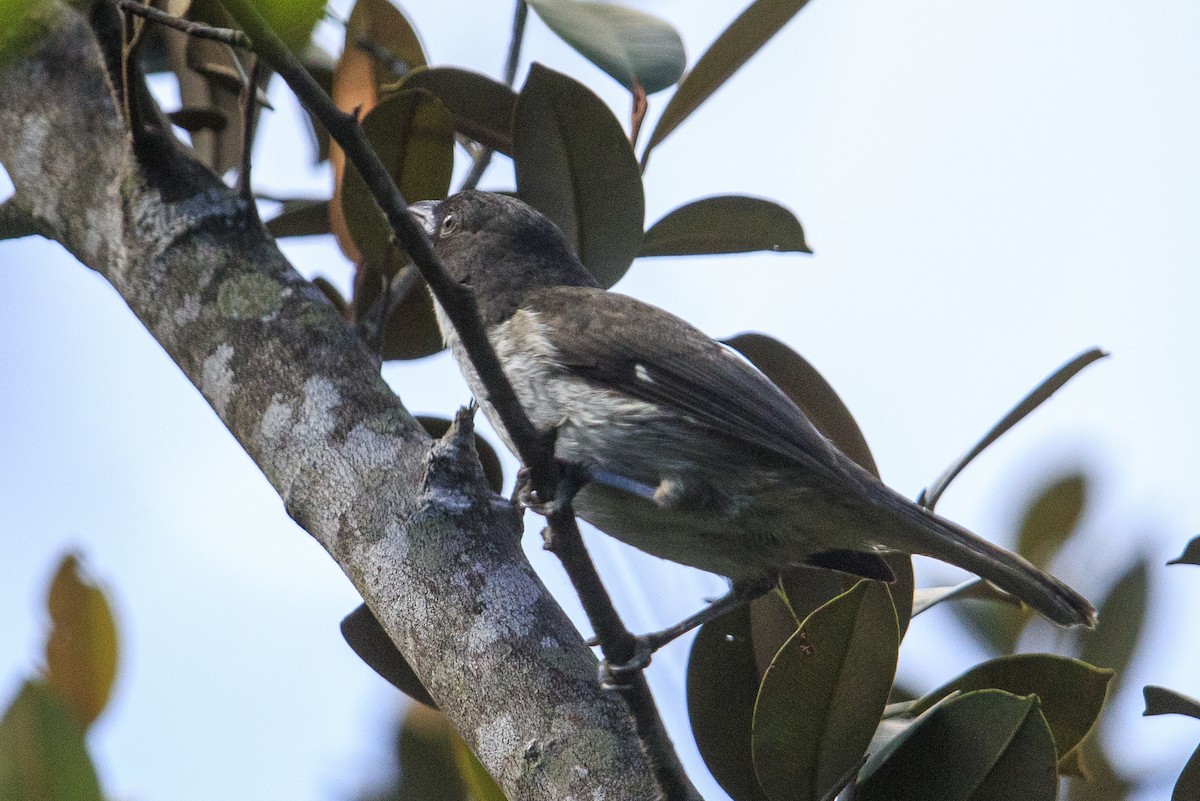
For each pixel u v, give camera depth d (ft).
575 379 28.19
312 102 16.55
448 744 26.35
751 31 27.78
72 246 25.11
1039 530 29.96
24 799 12.65
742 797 23.77
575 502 27.71
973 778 20.39
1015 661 22.58
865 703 20.86
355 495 21.33
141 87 23.86
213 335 23.17
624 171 27.02
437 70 27.55
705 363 27.58
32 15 24.58
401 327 29.73
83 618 18.62
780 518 26.99
